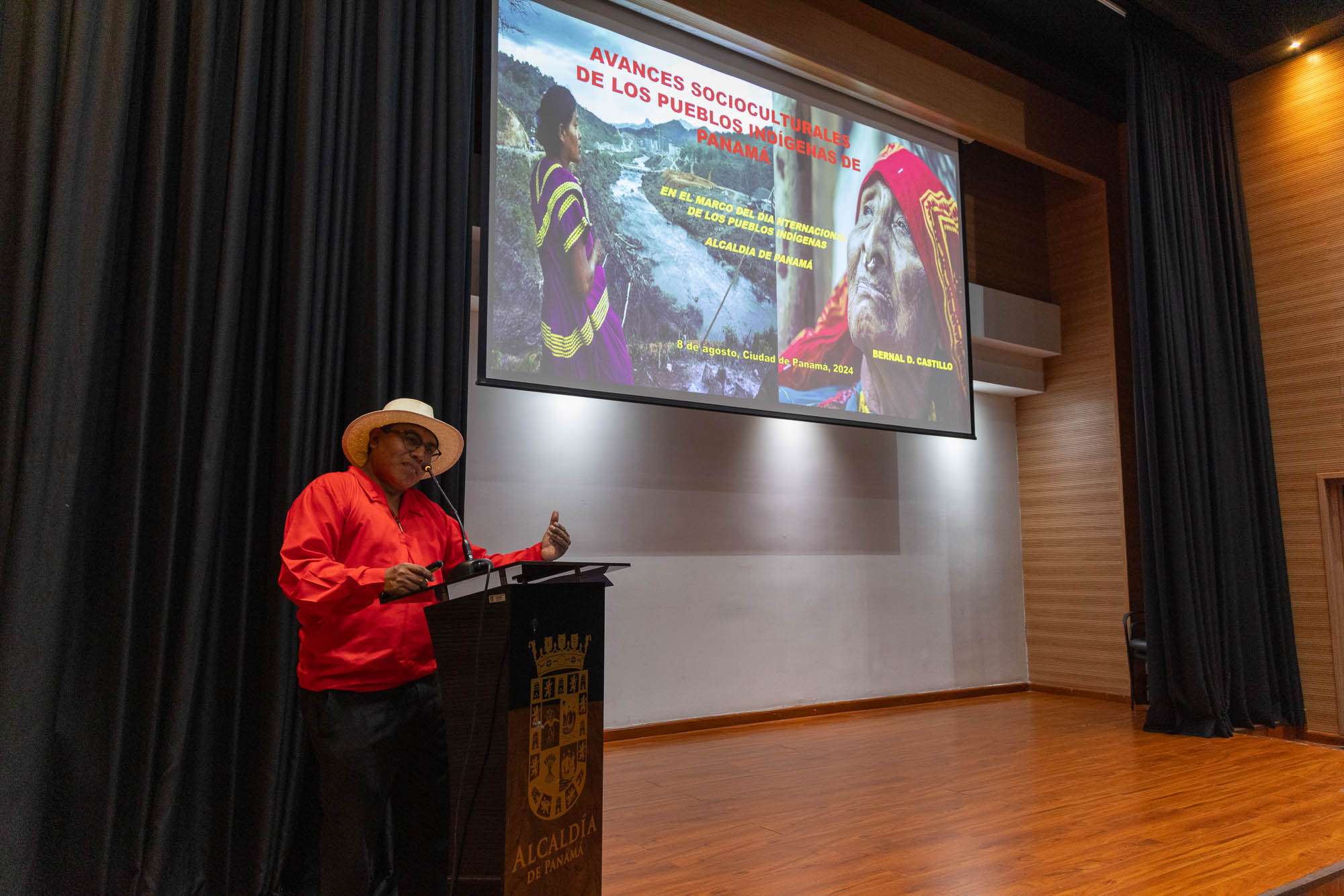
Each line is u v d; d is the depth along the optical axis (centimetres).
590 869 186
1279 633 552
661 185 444
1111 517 632
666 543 517
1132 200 552
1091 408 654
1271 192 597
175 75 264
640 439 516
